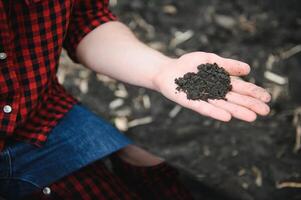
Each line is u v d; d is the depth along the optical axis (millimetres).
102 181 1055
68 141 1048
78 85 1630
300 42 1778
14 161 1012
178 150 1458
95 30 1109
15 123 991
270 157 1440
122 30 1125
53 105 1072
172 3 1889
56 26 985
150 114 1561
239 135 1492
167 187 1153
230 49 1746
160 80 1049
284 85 1632
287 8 1893
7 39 933
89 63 1121
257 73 1664
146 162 1157
